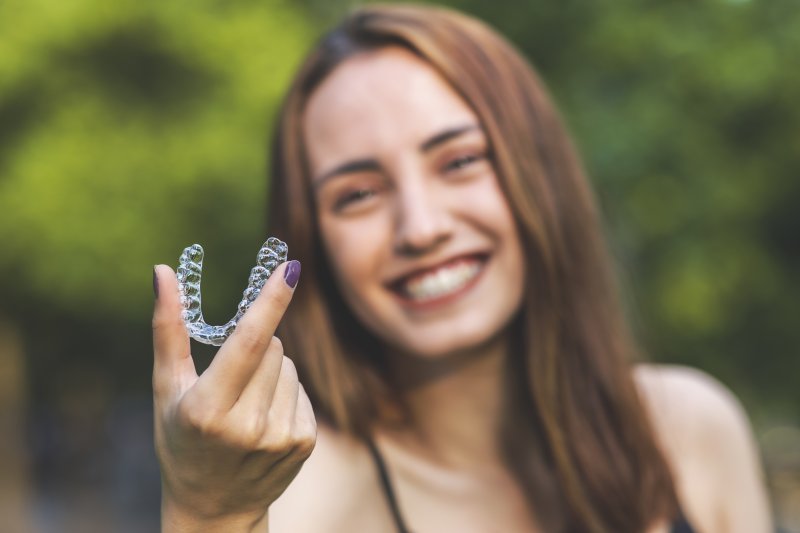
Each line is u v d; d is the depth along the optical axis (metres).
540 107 2.09
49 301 8.59
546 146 2.08
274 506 1.81
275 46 7.86
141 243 7.46
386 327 1.94
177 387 1.22
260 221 7.43
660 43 5.98
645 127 5.86
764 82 6.01
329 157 1.93
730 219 6.34
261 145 7.60
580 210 2.13
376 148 1.89
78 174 7.46
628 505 2.05
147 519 12.00
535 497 2.07
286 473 1.25
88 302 7.86
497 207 1.94
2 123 7.72
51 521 11.61
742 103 6.12
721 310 6.31
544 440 2.12
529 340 2.05
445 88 1.95
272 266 1.28
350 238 1.92
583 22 5.98
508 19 5.95
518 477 2.09
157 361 1.24
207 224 7.59
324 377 2.01
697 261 6.11
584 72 6.09
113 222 7.43
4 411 9.35
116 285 7.52
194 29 7.72
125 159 7.54
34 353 12.02
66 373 13.03
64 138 7.55
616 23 5.95
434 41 1.97
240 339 1.16
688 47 5.98
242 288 7.68
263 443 1.20
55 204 7.41
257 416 1.18
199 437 1.17
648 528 2.09
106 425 13.98
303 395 1.29
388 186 1.92
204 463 1.20
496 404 2.10
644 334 2.73
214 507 1.24
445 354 1.94
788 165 6.40
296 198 2.00
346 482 1.92
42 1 7.67
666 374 2.43
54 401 13.80
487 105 1.96
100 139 7.59
